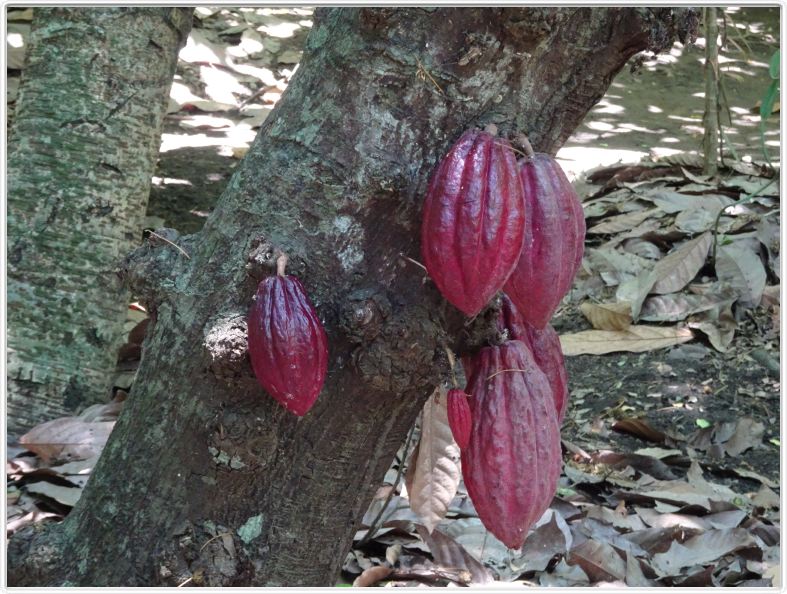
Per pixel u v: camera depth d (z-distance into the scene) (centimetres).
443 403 220
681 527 287
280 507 171
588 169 589
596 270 466
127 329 401
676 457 344
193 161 568
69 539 181
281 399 145
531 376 159
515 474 155
